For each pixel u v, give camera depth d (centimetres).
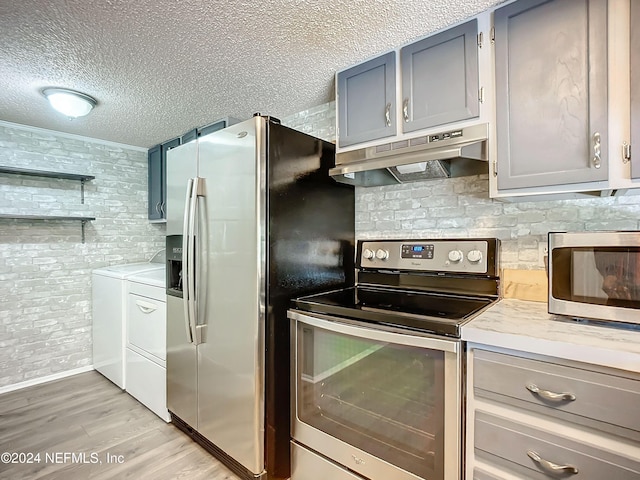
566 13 124
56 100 215
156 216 344
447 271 174
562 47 125
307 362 162
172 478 174
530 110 132
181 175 208
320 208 196
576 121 122
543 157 129
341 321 145
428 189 195
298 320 163
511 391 106
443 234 190
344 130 190
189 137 295
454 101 150
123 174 346
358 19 146
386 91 172
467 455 115
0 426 221
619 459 90
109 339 288
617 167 115
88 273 321
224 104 238
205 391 189
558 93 126
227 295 175
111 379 288
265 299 164
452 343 115
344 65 186
